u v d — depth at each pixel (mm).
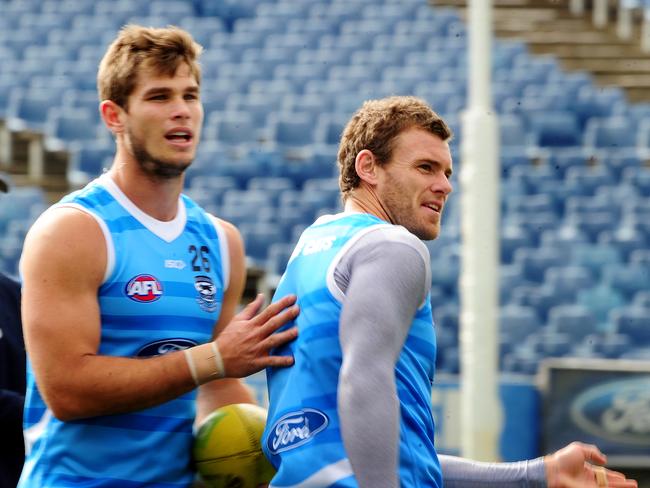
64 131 41812
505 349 31531
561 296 35219
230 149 41656
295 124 42844
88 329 8430
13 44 50125
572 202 39344
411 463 7859
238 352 8398
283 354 8500
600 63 52125
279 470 8133
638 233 38406
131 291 8672
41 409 8898
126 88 8742
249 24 53094
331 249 8211
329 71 48406
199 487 9484
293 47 50125
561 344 31516
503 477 9117
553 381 24344
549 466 9070
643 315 33500
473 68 24047
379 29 51781
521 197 39750
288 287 8617
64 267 8398
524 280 36375
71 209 8617
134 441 8734
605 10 54281
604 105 46375
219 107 46000
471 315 23562
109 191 8883
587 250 37219
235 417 9430
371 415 7367
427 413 8211
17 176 40469
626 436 24219
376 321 7594
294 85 47344
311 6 54281
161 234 8984
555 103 46438
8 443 9938
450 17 53094
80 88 46188
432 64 48531
